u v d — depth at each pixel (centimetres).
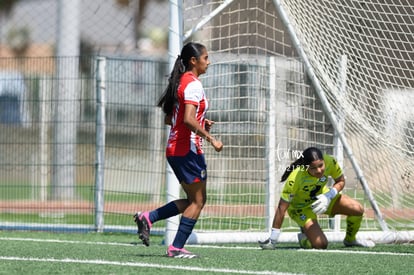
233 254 2459
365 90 3083
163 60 3519
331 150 3238
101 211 3450
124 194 3656
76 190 3888
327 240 2808
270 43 3173
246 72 3131
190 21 3036
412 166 3062
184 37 2912
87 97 3656
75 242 2939
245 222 3183
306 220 2778
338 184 2800
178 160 2192
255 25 3141
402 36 3009
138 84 3531
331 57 3131
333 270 2038
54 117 3753
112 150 3650
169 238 2823
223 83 3148
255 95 3178
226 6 3008
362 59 3073
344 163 3288
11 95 3778
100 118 3453
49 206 3784
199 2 3028
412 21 2991
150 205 4053
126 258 2253
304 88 3203
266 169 3152
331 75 3139
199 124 2145
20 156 3834
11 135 3825
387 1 3028
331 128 3244
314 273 1967
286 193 2723
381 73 3041
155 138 3584
